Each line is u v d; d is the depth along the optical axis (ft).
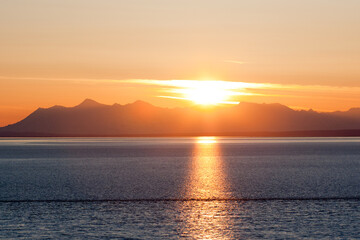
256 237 93.81
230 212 118.11
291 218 110.63
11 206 128.06
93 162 309.42
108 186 170.71
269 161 309.83
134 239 92.58
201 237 93.97
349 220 108.17
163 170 239.50
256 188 163.22
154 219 109.91
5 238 93.30
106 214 115.85
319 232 97.30
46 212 118.83
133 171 233.96
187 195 146.61
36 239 92.48
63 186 171.94
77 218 111.24
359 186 168.04
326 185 171.53
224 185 172.24
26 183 182.70
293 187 165.68
